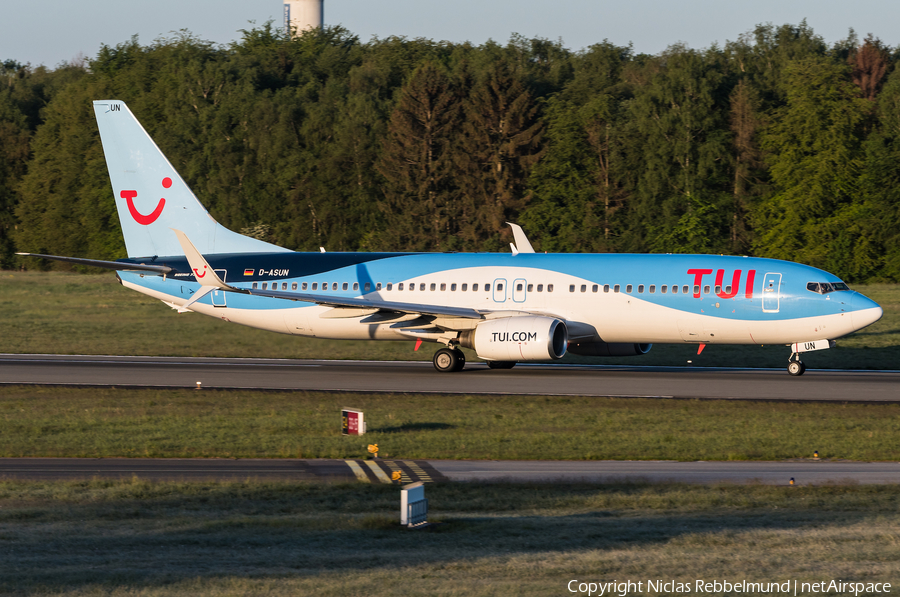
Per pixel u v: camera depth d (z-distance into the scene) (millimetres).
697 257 152125
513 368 162125
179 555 55250
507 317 149500
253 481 79125
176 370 157500
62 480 80188
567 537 60312
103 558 54531
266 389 136250
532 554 55812
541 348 144000
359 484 77812
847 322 141250
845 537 60250
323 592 47250
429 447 94625
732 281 146750
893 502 71688
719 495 73938
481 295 156625
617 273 152250
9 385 139750
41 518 66062
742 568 52656
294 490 75875
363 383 142750
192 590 47594
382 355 180500
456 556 55281
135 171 173500
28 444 95812
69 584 48719
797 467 86500
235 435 101125
